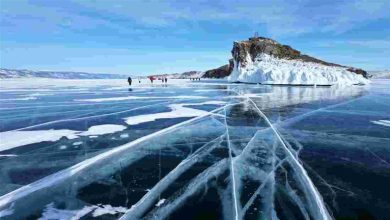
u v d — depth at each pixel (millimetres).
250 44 65438
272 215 4457
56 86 35781
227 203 4828
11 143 8320
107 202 4891
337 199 4957
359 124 11133
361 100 19594
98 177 5891
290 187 5414
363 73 58344
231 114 13211
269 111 14234
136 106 15805
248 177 5871
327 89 32125
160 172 6145
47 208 4727
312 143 8406
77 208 4711
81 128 10258
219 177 5875
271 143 8352
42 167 6473
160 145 8094
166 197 5043
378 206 4734
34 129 10141
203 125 10758
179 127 10398
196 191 5254
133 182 5652
